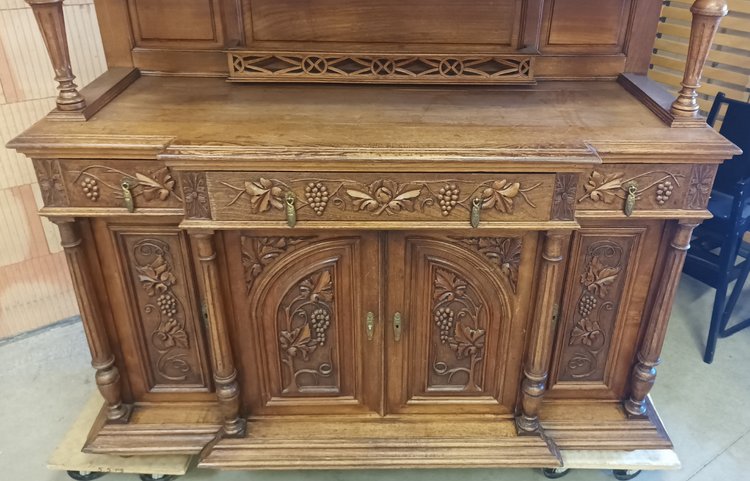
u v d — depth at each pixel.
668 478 1.45
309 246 1.23
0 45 1.57
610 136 1.16
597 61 1.45
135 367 1.39
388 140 1.13
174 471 1.39
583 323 1.35
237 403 1.35
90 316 1.29
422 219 1.15
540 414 1.43
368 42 1.39
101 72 1.75
